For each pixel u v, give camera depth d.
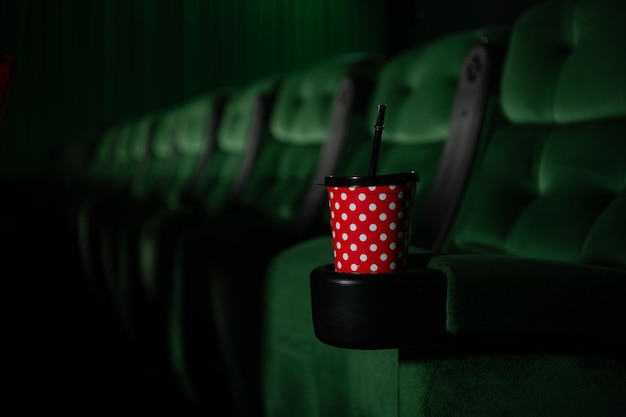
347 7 7.43
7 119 6.23
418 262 1.04
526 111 1.56
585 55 1.44
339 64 2.64
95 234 3.30
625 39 1.37
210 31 6.96
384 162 2.00
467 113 1.62
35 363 2.85
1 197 6.16
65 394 2.42
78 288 4.37
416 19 6.93
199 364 1.85
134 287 2.56
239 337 1.59
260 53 7.20
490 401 1.01
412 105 1.98
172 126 4.59
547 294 0.98
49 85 6.38
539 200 1.46
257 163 2.90
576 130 1.46
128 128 5.64
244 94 3.45
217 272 1.66
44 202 5.59
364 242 0.99
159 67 6.79
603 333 0.99
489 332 0.97
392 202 0.98
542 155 1.51
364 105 2.21
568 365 1.01
